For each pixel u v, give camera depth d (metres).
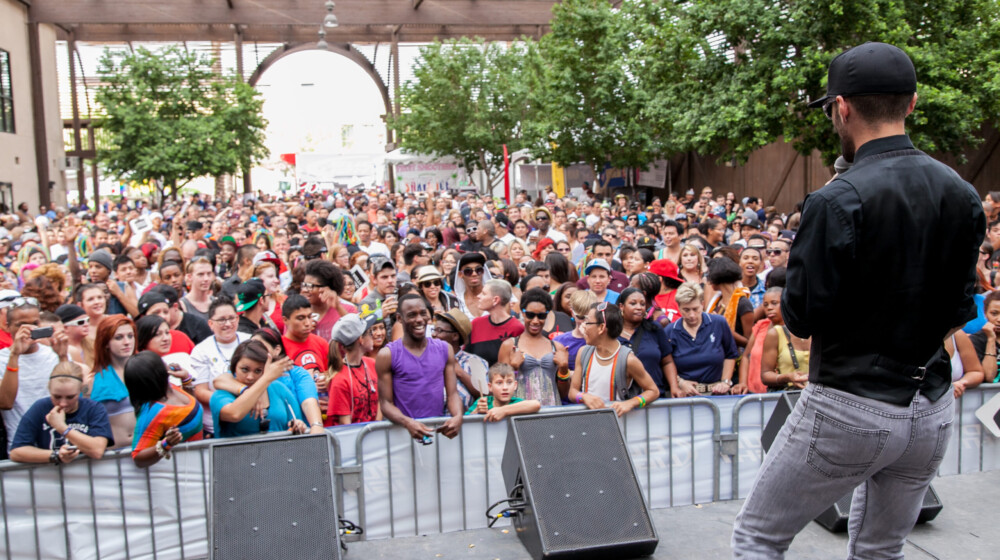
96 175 40.03
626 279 7.86
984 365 5.31
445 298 6.59
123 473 4.18
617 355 4.88
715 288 6.51
